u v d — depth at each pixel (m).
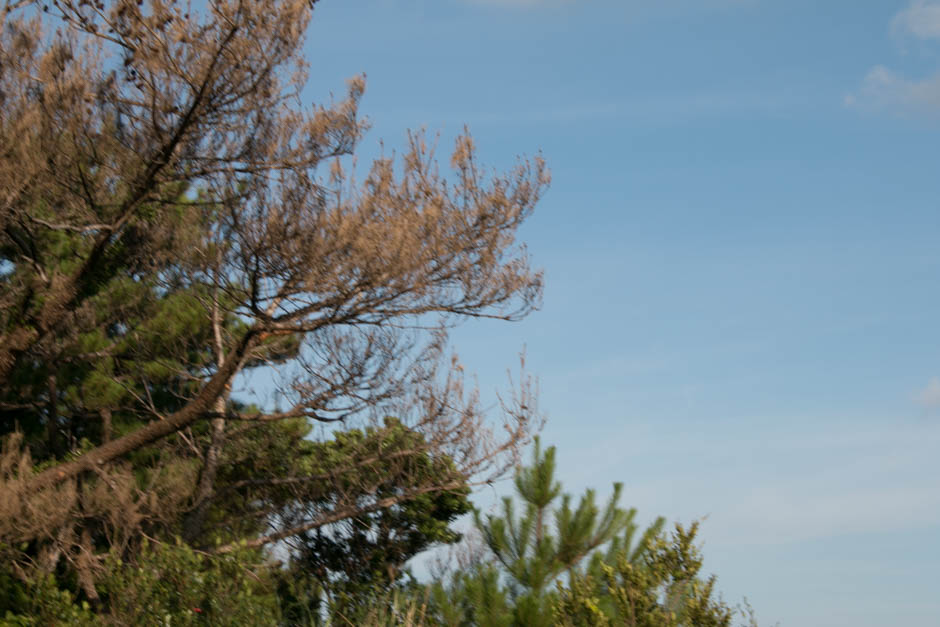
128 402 14.17
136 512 11.28
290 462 14.52
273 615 10.91
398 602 11.97
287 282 10.24
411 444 13.33
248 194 10.19
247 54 9.73
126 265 11.92
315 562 14.44
